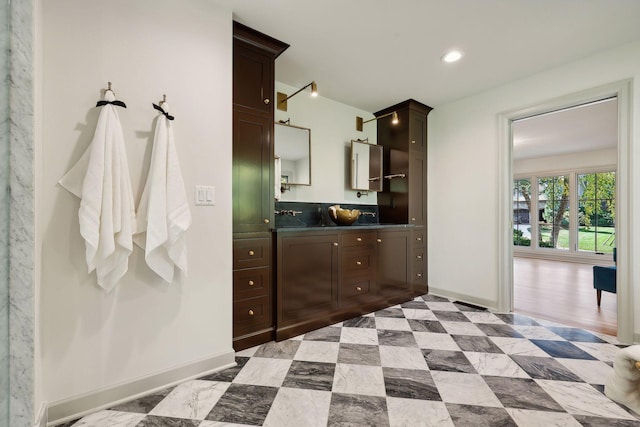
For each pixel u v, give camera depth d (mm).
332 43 2125
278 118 2750
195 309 1665
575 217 5918
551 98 2471
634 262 2045
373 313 2727
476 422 1290
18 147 1051
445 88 2867
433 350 1979
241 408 1395
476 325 2428
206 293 1707
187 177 1631
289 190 2836
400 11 1781
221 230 1770
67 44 1313
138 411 1373
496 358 1867
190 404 1424
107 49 1403
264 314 2096
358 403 1426
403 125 3281
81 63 1340
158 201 1441
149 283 1515
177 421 1311
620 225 2113
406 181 3252
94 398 1364
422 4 1721
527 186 6605
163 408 1396
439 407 1395
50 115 1274
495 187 2850
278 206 2752
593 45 2125
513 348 2006
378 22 1887
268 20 1870
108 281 1373
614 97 2232
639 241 2027
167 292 1570
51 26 1283
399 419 1313
